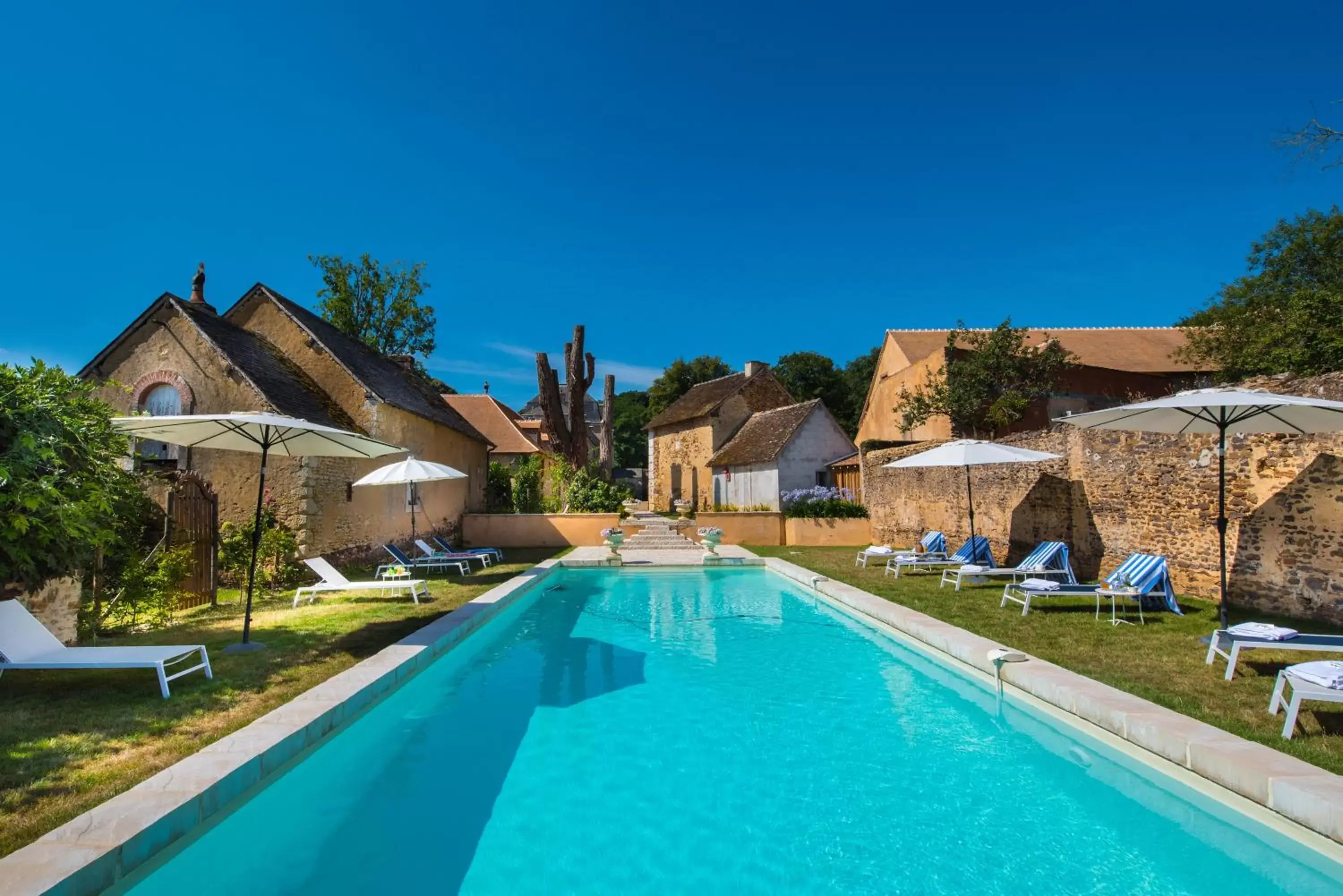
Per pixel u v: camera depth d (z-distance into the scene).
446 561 14.25
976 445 11.73
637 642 8.92
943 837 3.92
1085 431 11.70
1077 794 4.46
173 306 13.10
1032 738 5.45
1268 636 5.70
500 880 3.49
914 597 10.41
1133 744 4.68
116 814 3.38
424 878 3.51
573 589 13.61
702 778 4.70
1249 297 23.48
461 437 22.11
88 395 7.79
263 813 4.14
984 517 14.69
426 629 7.89
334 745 5.03
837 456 25.78
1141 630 7.82
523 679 7.17
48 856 2.99
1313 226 23.72
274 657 6.86
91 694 5.61
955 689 6.75
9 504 5.84
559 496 23.84
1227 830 3.92
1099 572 11.36
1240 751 4.08
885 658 8.01
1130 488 10.75
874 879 3.50
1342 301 15.42
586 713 6.09
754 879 3.50
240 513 12.69
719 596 12.66
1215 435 9.34
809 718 5.93
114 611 8.35
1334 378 7.96
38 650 5.48
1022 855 3.74
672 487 35.28
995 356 19.84
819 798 4.42
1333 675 4.39
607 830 4.00
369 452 8.89
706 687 6.85
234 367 12.66
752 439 28.12
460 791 4.52
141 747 4.42
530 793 4.51
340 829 4.03
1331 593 7.78
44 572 6.33
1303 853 3.52
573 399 25.55
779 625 9.98
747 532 20.78
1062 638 7.38
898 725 5.72
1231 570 9.07
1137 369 22.23
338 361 15.58
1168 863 3.64
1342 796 3.46
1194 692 5.38
